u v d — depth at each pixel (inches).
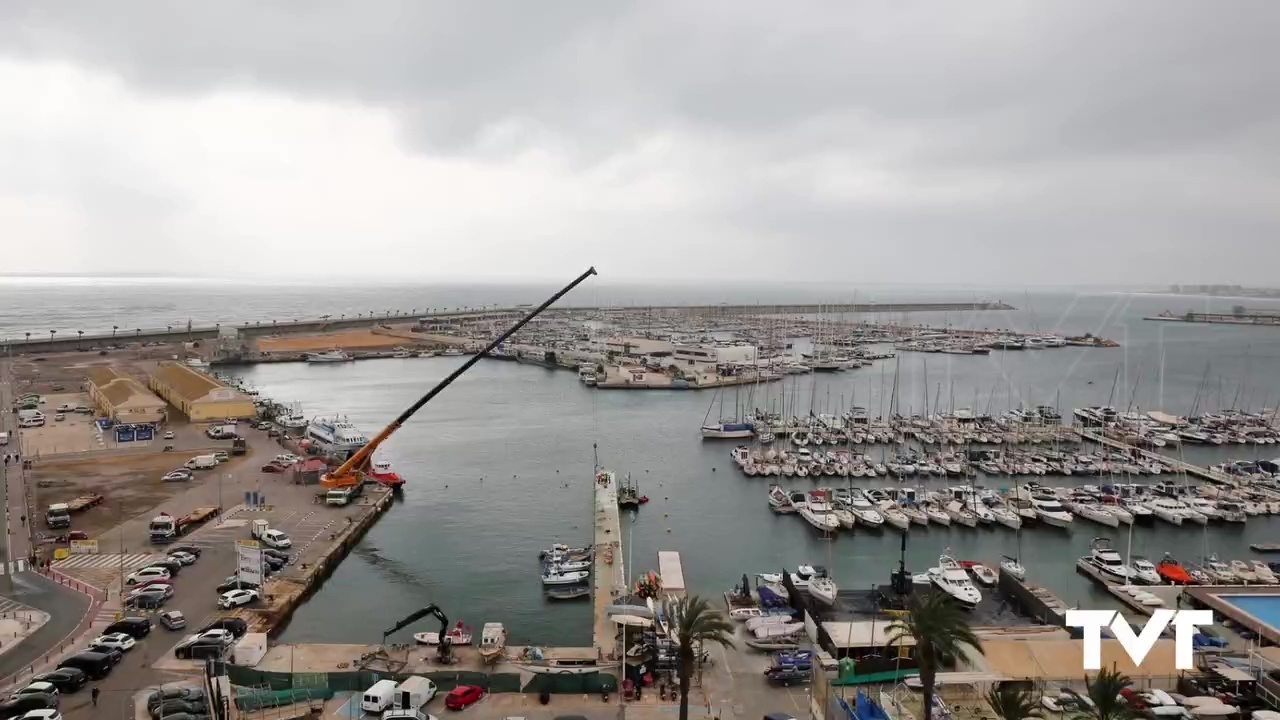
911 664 2583.7
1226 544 4803.2
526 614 3580.2
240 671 2488.9
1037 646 2566.4
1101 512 5113.2
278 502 4921.3
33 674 2512.3
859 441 7298.2
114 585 3358.8
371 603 3678.6
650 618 2987.2
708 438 7632.9
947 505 5211.6
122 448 6220.5
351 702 2422.5
